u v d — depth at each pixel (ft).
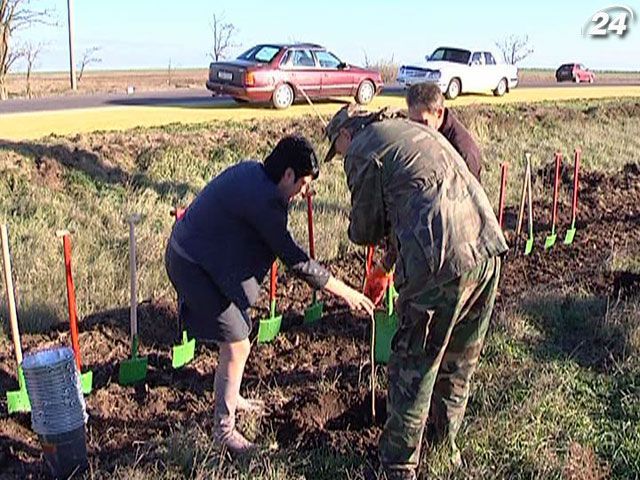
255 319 20.10
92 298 20.93
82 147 36.58
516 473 12.97
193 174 37.27
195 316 13.04
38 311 19.52
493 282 11.69
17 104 59.16
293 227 28.27
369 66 116.67
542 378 16.19
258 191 12.16
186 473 12.89
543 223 31.96
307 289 22.70
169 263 13.02
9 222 27.94
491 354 17.72
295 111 55.57
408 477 12.07
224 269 12.50
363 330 19.72
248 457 13.21
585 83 129.70
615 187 40.19
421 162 11.12
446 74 75.41
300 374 17.04
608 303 20.31
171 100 64.54
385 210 11.54
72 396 12.37
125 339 18.76
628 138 59.67
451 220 10.93
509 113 59.77
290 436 14.26
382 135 11.44
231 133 42.63
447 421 13.01
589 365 17.56
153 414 15.17
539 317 20.07
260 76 55.42
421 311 11.16
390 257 13.30
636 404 15.49
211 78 58.18
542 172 42.80
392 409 11.82
